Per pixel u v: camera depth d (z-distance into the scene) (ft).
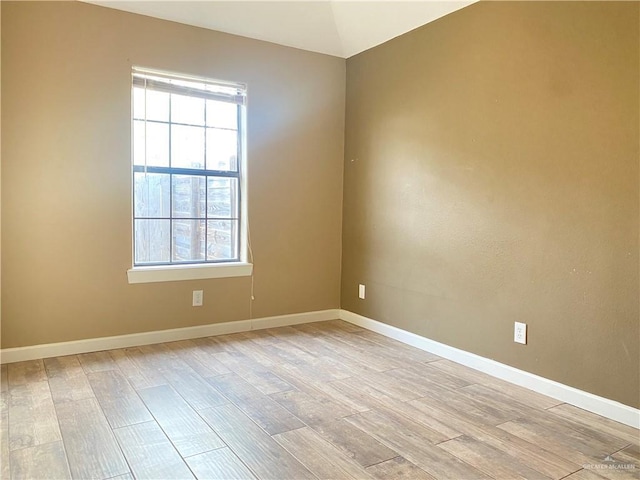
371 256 12.98
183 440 6.77
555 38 8.39
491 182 9.61
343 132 13.93
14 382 8.81
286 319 13.38
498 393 8.73
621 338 7.60
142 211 11.35
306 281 13.66
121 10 10.61
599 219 7.84
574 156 8.16
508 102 9.23
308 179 13.46
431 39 10.90
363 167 13.20
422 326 11.39
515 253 9.20
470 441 6.90
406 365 10.20
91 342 10.70
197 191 12.03
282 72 12.78
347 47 13.21
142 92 11.10
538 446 6.79
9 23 9.55
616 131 7.57
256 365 10.03
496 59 9.44
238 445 6.67
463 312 10.32
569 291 8.30
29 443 6.60
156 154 11.43
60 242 10.29
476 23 9.83
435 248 10.97
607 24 7.64
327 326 13.39
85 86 10.34
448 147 10.56
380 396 8.50
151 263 11.55
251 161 12.51
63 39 10.05
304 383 9.06
